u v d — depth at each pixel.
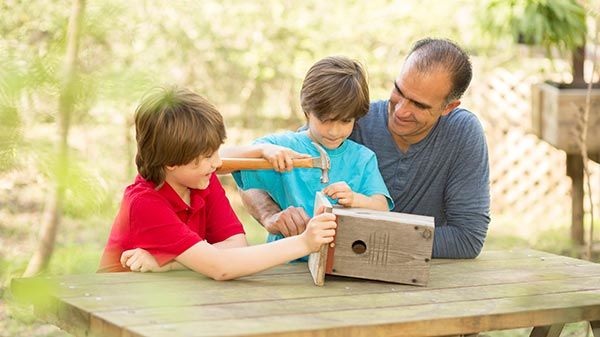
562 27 5.18
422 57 2.77
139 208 2.43
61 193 1.05
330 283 2.39
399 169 3.02
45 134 1.11
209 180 2.59
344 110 2.67
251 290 2.26
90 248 2.68
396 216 2.48
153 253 2.41
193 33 7.97
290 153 2.69
